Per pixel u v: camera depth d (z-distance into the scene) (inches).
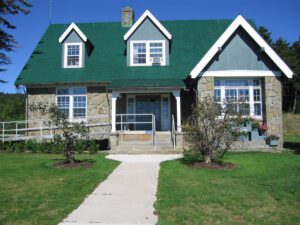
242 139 722.2
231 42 746.8
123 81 813.9
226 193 357.7
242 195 351.9
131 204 322.7
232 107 536.7
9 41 1137.4
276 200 338.6
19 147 742.5
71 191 367.9
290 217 290.0
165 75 847.7
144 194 358.9
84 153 693.9
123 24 1034.7
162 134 783.7
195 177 437.1
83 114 863.7
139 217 284.4
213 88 735.7
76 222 272.2
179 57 900.6
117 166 519.2
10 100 1831.9
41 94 874.1
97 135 796.0
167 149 698.2
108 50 945.5
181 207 310.2
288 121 1907.0
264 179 429.4
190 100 858.1
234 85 756.6
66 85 861.2
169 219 279.0
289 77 727.1
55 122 539.5
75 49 903.7
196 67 727.7
